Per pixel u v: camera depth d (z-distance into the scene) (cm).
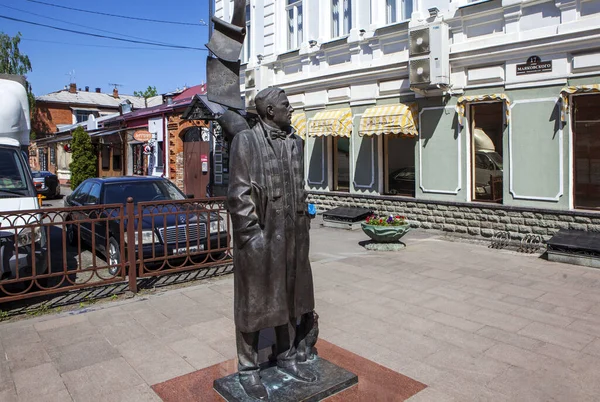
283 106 320
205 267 715
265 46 1424
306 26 1272
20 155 702
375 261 770
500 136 891
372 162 1123
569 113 787
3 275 564
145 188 875
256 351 325
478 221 920
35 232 592
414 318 503
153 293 617
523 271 689
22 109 735
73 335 472
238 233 308
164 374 381
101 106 4428
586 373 373
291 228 320
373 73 1082
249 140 313
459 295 582
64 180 3097
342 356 400
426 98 989
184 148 1895
